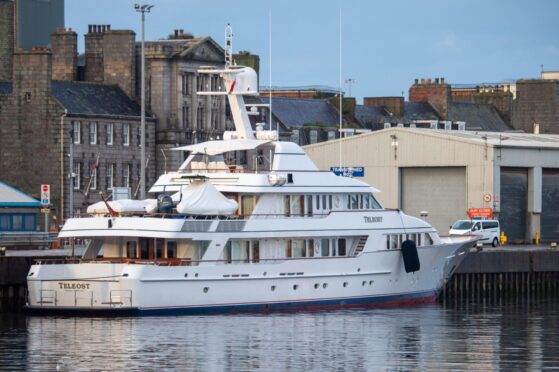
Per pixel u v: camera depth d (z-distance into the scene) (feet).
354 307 641.81
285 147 625.82
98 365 501.15
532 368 513.45
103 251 610.24
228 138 646.74
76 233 598.34
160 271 581.94
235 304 602.03
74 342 537.65
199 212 595.06
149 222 587.27
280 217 617.21
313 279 624.18
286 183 619.67
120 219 591.37
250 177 613.11
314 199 629.92
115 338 546.26
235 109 645.51
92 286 581.94
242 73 645.10
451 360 526.16
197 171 629.10
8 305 627.87
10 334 552.00
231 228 601.21
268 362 513.04
